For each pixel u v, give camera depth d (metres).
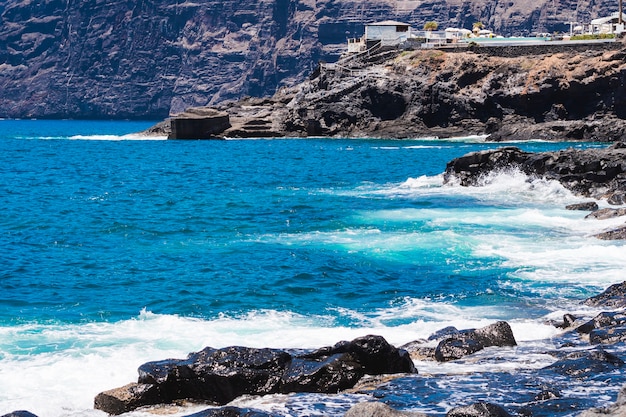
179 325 35.66
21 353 31.31
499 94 180.50
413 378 25.92
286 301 40.72
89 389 27.02
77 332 34.50
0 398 26.14
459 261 47.62
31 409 25.30
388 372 26.72
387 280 44.28
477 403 21.28
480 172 83.12
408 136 183.00
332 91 193.88
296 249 52.78
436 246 51.94
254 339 32.84
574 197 73.00
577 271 44.16
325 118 194.62
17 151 170.38
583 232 54.97
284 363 26.23
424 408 23.12
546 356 28.58
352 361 26.25
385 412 20.50
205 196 84.88
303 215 67.81
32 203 82.00
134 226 64.94
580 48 182.25
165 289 43.69
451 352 29.17
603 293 38.00
